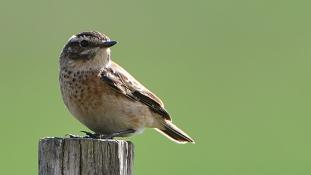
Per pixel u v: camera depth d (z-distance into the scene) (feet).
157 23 85.15
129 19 84.53
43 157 27.07
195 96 72.08
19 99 69.56
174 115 68.54
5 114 66.39
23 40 80.23
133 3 87.86
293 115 70.08
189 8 89.15
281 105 71.67
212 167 59.00
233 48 83.10
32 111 67.00
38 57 77.56
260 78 77.46
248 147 63.36
